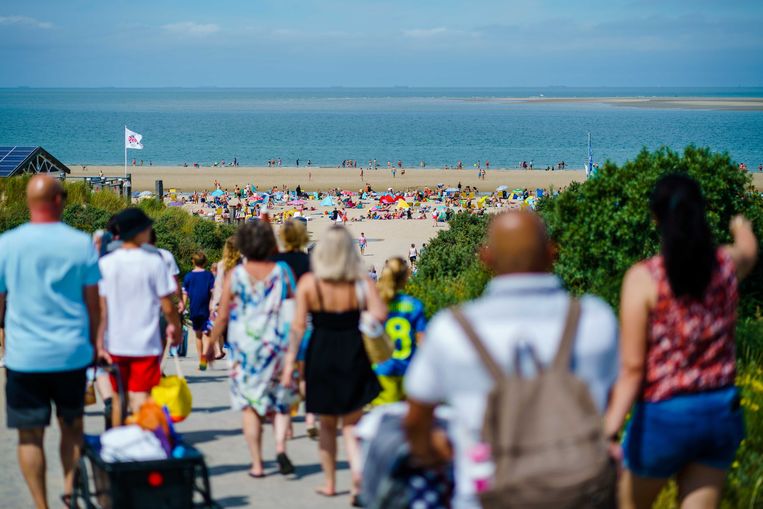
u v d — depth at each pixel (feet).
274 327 46.09
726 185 97.09
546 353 21.18
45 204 38.37
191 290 90.84
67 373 38.63
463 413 21.27
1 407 60.64
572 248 99.76
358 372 41.32
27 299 37.93
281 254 55.21
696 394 27.61
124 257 46.93
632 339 27.81
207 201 546.67
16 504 42.24
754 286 95.71
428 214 491.72
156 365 47.78
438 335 21.36
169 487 34.47
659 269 27.61
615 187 97.66
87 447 36.91
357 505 42.01
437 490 23.71
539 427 20.04
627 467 29.07
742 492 41.65
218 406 65.72
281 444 47.24
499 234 22.06
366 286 41.24
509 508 19.93
